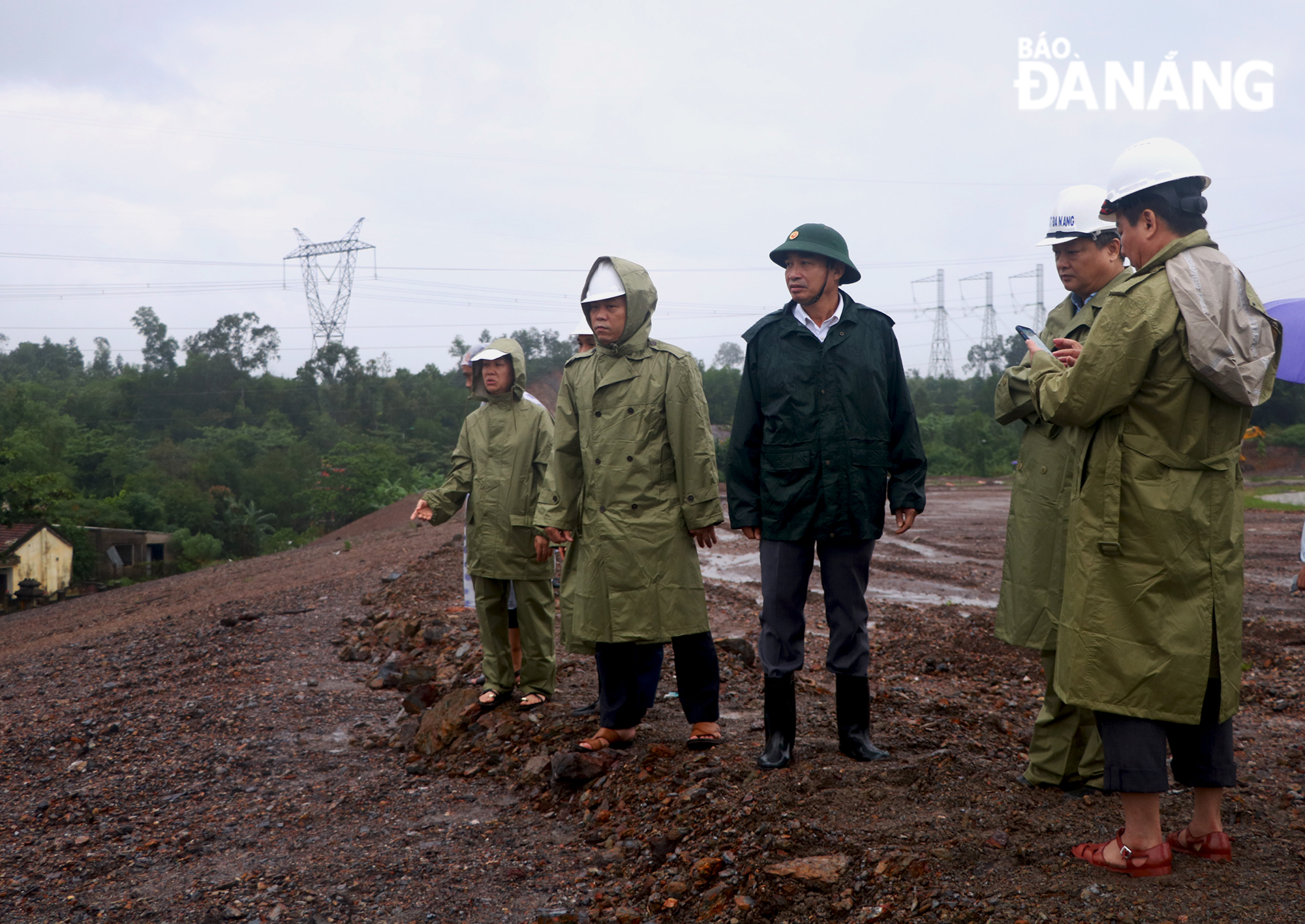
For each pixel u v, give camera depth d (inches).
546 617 186.9
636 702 154.2
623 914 103.8
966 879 95.7
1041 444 124.8
